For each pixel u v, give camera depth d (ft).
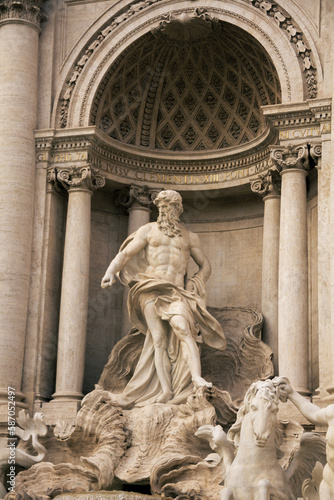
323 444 71.67
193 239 95.20
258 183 100.32
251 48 99.09
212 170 104.99
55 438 88.84
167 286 91.09
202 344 92.63
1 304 95.25
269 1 97.66
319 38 95.04
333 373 84.74
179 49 102.32
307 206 96.07
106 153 102.12
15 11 102.12
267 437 68.69
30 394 94.84
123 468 82.99
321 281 89.20
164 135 105.81
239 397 93.15
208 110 104.99
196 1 99.50
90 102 100.32
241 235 105.29
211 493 78.23
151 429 84.07
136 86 103.96
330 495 65.82
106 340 102.42
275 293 97.35
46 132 99.96
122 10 102.37
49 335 97.30
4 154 98.73
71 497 78.59
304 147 92.53
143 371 90.27
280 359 89.92
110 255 104.94
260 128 101.55
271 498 68.18
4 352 94.12
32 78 101.35
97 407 85.97
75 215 98.63
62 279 97.81
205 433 74.38
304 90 94.22
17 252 96.68
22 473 85.15
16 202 97.71
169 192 94.07
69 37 103.19
